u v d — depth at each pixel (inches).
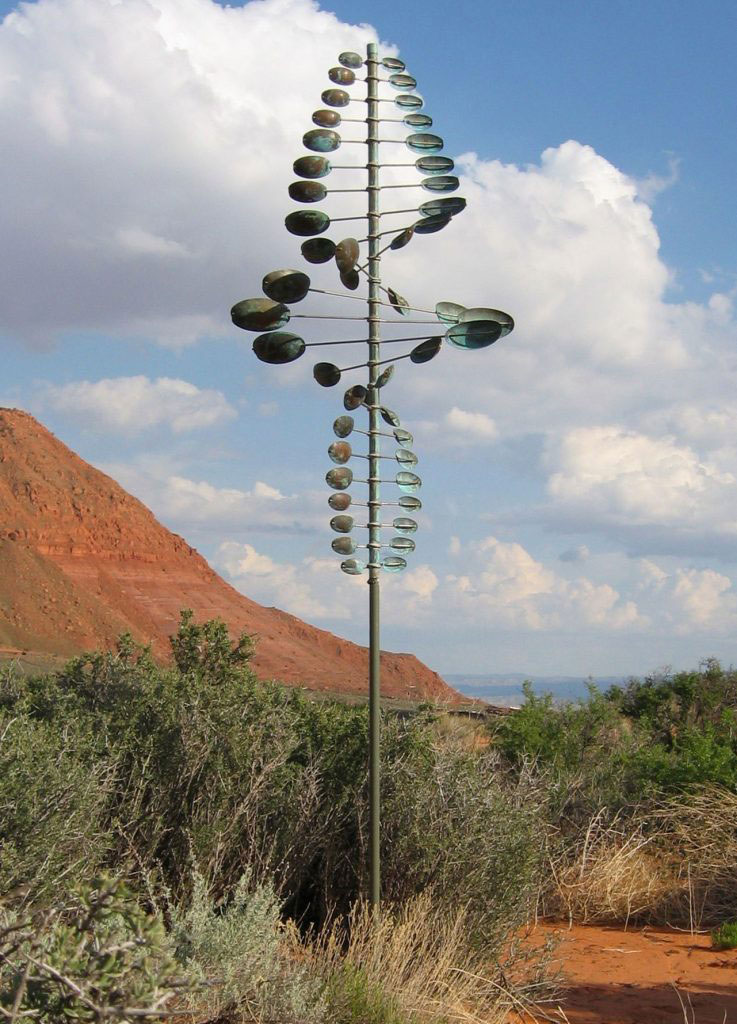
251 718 333.7
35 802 252.1
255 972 207.3
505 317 295.3
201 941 209.2
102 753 313.3
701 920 378.9
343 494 296.5
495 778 343.0
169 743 317.4
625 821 440.5
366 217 304.0
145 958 146.3
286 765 333.4
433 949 274.1
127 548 4128.9
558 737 546.9
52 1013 139.8
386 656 3543.3
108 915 149.2
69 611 3198.8
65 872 240.1
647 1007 280.4
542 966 286.4
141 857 294.0
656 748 512.7
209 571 4402.1
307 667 3651.6
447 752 343.3
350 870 315.9
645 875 397.1
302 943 288.4
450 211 301.1
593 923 379.6
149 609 3895.2
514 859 301.1
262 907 226.7
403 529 300.5
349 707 400.2
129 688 378.3
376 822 285.9
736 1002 287.0
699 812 428.5
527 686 597.3
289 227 298.4
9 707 369.7
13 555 3270.2
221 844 297.9
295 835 309.1
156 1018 147.1
